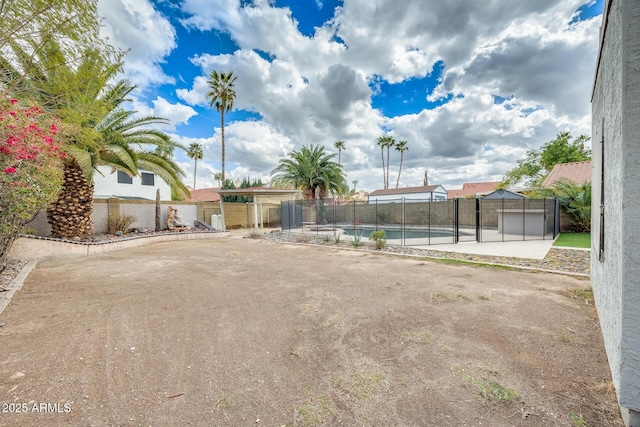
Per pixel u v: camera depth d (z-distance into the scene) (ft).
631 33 5.36
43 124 19.69
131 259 25.27
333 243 36.14
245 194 53.21
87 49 18.19
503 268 19.83
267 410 6.07
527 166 80.28
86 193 31.50
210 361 8.07
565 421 5.65
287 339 9.43
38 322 10.88
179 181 38.22
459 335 9.48
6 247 18.26
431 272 19.03
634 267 5.30
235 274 19.21
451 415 5.84
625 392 5.36
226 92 79.92
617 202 6.18
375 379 7.12
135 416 5.87
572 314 11.12
